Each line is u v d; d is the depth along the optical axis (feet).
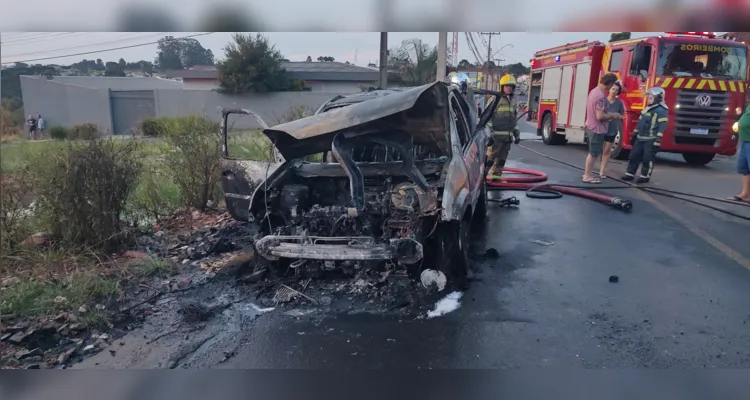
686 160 42.27
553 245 19.31
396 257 14.08
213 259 17.76
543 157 43.91
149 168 24.02
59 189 16.76
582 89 46.09
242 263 17.17
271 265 16.06
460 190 14.75
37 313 13.26
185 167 23.66
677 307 13.78
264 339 12.40
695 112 37.70
